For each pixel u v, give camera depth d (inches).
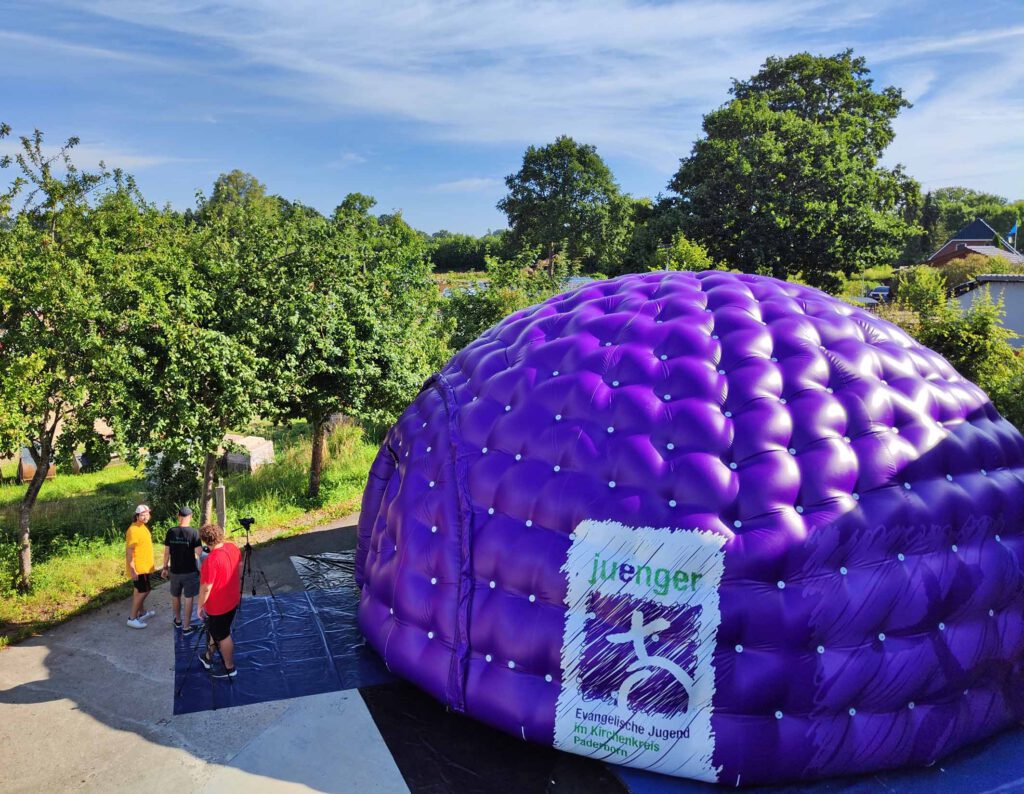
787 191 1341.0
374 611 294.4
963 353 555.2
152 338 389.7
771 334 271.1
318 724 262.2
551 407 262.4
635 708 223.5
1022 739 244.5
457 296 871.1
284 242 494.3
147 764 241.4
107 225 456.8
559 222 2714.1
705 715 217.9
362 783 231.8
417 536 275.9
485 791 228.4
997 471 258.5
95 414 362.3
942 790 221.3
